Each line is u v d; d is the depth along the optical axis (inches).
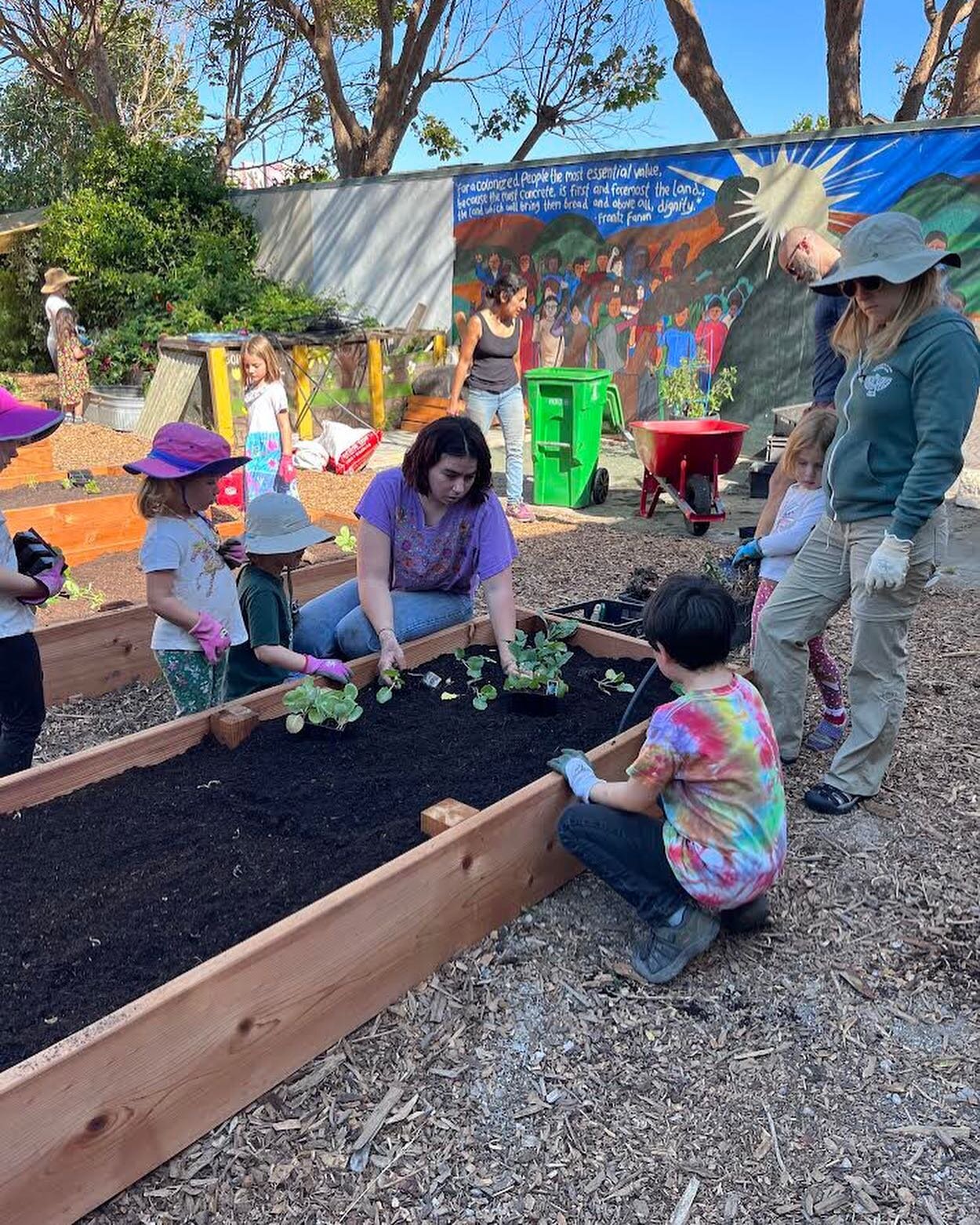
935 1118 89.8
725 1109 90.7
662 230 441.7
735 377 428.5
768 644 145.9
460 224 521.0
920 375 119.6
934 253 115.9
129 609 180.7
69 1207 74.0
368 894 92.0
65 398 486.3
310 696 130.2
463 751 131.5
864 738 137.4
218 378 390.6
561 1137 87.2
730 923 108.1
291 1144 84.4
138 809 116.0
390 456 422.0
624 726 133.6
